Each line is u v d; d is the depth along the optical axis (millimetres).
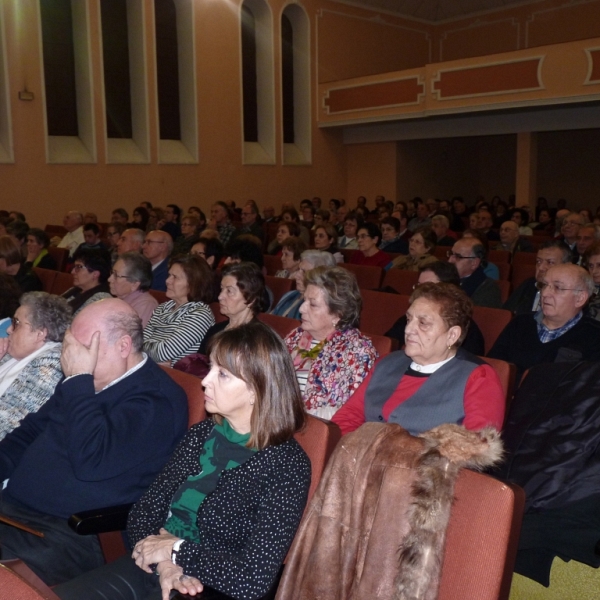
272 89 13180
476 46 15711
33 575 1105
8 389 2377
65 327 2432
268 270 5730
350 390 2332
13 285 3078
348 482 1453
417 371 2143
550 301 2688
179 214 9219
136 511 1704
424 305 2072
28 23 9953
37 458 1993
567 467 1845
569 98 10352
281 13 13133
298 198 13969
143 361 2045
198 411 2066
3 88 9805
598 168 15344
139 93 11398
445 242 6672
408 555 1304
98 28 10711
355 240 7148
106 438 1874
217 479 1614
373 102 13023
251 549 1477
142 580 1672
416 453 1401
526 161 11891
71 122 10969
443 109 11906
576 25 14258
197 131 12109
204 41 12031
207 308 3316
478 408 1959
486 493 1292
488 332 3174
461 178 16375
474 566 1271
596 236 4734
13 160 9930
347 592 1408
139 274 3623
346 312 2455
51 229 9523
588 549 1813
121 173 11219
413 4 15484
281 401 1572
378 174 14453
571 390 1950
